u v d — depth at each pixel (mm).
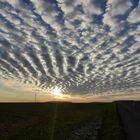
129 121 32344
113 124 31203
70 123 38250
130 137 20984
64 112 94188
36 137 24812
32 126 37469
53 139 23859
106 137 23297
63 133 27406
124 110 53250
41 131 29000
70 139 24141
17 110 93625
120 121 32781
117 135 22547
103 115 50562
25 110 96375
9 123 51969
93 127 33125
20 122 54812
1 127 43312
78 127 33219
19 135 27203
